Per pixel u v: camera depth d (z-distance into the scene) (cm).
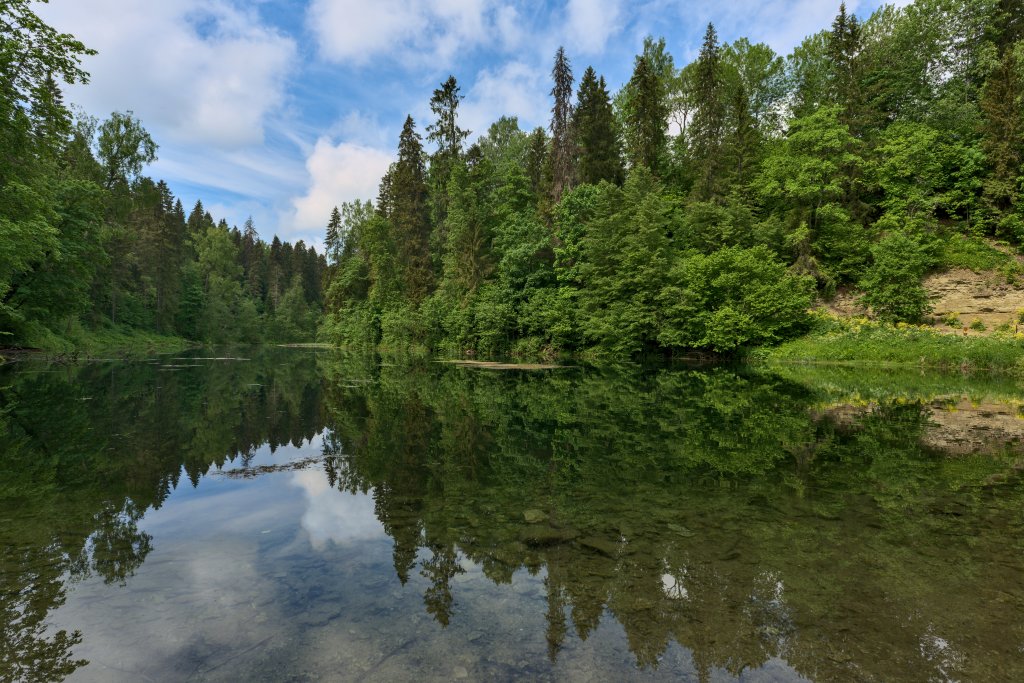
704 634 252
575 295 3050
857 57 3459
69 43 1677
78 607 278
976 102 3162
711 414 959
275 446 718
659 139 3675
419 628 258
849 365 2177
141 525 412
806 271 2777
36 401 1112
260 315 8969
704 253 2894
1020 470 557
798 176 2930
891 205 3000
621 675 218
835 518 412
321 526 411
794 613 271
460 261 3700
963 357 1956
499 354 3341
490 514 434
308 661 230
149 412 1011
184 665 227
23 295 2698
